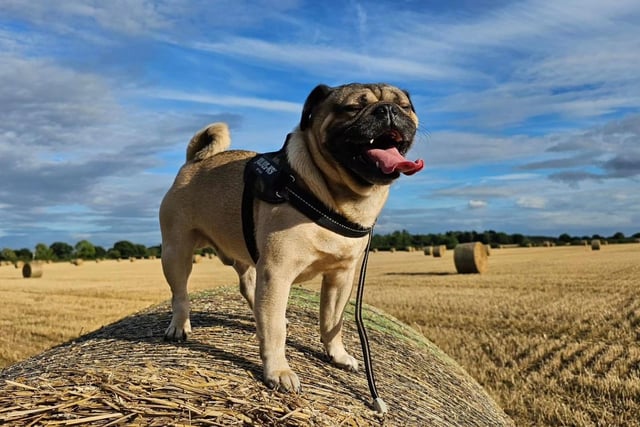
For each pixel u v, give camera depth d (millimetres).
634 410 1413
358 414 696
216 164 906
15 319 2932
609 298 3129
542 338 2188
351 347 1042
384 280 4809
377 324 1296
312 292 1430
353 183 686
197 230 930
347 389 760
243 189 828
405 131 678
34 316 3033
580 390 1576
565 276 4547
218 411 585
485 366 1824
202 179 903
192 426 554
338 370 833
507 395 1557
